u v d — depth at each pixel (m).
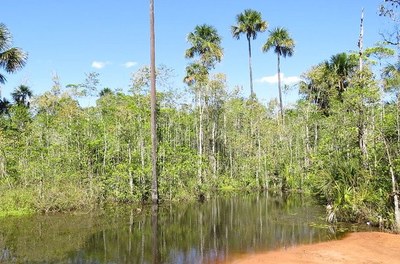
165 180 26.44
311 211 21.95
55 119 29.70
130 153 25.91
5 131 26.44
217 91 38.38
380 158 17.19
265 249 13.35
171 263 11.59
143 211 21.75
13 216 18.89
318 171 21.20
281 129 39.25
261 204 25.55
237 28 43.00
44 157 23.97
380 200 16.75
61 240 14.42
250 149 40.69
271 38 41.47
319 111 32.31
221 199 28.75
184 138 36.75
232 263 11.61
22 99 42.06
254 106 42.78
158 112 31.11
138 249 13.27
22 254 12.47
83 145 25.53
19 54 21.88
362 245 13.71
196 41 36.62
